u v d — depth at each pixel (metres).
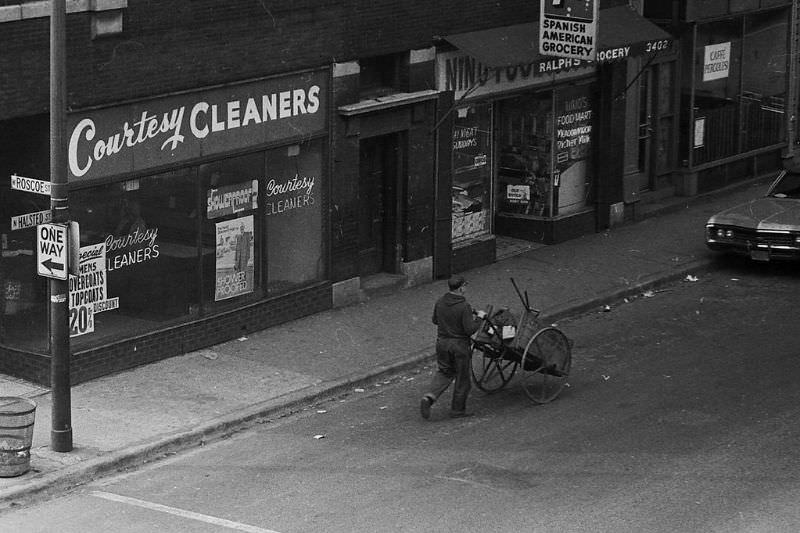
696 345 21.14
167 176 19.39
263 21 20.25
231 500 14.90
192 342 20.03
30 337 18.50
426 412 17.61
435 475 15.64
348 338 20.94
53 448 15.97
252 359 19.83
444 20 23.38
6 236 18.28
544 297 23.38
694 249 26.94
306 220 21.83
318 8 21.08
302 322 21.67
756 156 33.25
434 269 24.28
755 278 25.31
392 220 23.61
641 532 13.90
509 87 25.23
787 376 19.47
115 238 18.77
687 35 30.20
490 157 25.36
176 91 19.17
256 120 20.53
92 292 18.56
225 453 16.53
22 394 18.09
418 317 22.12
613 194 28.33
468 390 17.72
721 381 19.28
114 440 16.47
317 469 15.91
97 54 18.00
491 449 16.55
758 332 21.84
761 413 17.84
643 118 29.73
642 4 29.89
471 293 23.47
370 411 18.16
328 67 21.50
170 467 16.05
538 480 15.46
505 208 27.44
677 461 16.06
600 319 22.69
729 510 14.51
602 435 17.05
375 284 23.25
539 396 18.56
